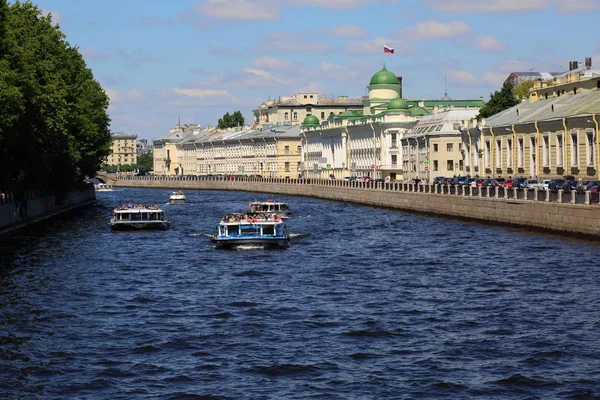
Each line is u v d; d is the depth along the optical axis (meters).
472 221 98.94
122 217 97.69
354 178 175.62
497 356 37.81
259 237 76.94
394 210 127.69
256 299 50.69
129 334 42.09
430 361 37.19
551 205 80.00
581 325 43.03
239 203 159.25
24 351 38.97
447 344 39.75
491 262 64.00
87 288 54.66
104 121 144.00
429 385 34.19
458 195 103.56
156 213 98.81
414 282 56.06
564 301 48.75
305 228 96.75
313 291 53.28
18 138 87.88
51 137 95.00
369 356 38.00
